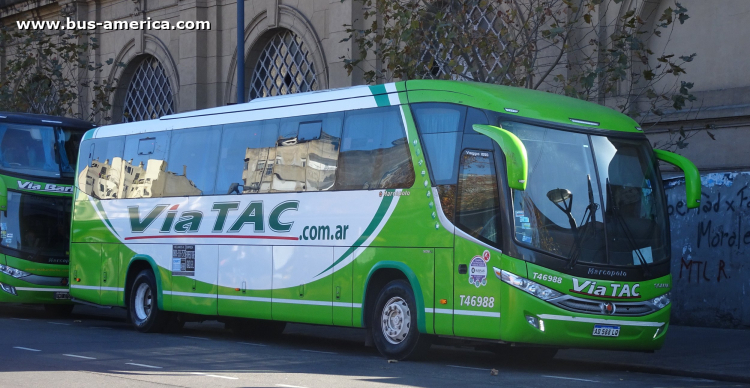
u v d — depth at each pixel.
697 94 15.55
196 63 25.89
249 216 13.82
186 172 15.23
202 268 14.59
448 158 11.02
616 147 10.96
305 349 13.16
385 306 11.60
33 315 20.39
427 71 15.60
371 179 11.95
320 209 12.62
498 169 10.41
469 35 14.95
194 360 11.41
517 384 9.36
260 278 13.49
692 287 15.83
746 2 15.06
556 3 16.67
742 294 15.08
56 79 26.28
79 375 9.77
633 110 15.19
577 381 9.75
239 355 12.08
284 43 24.16
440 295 10.84
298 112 13.30
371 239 11.79
